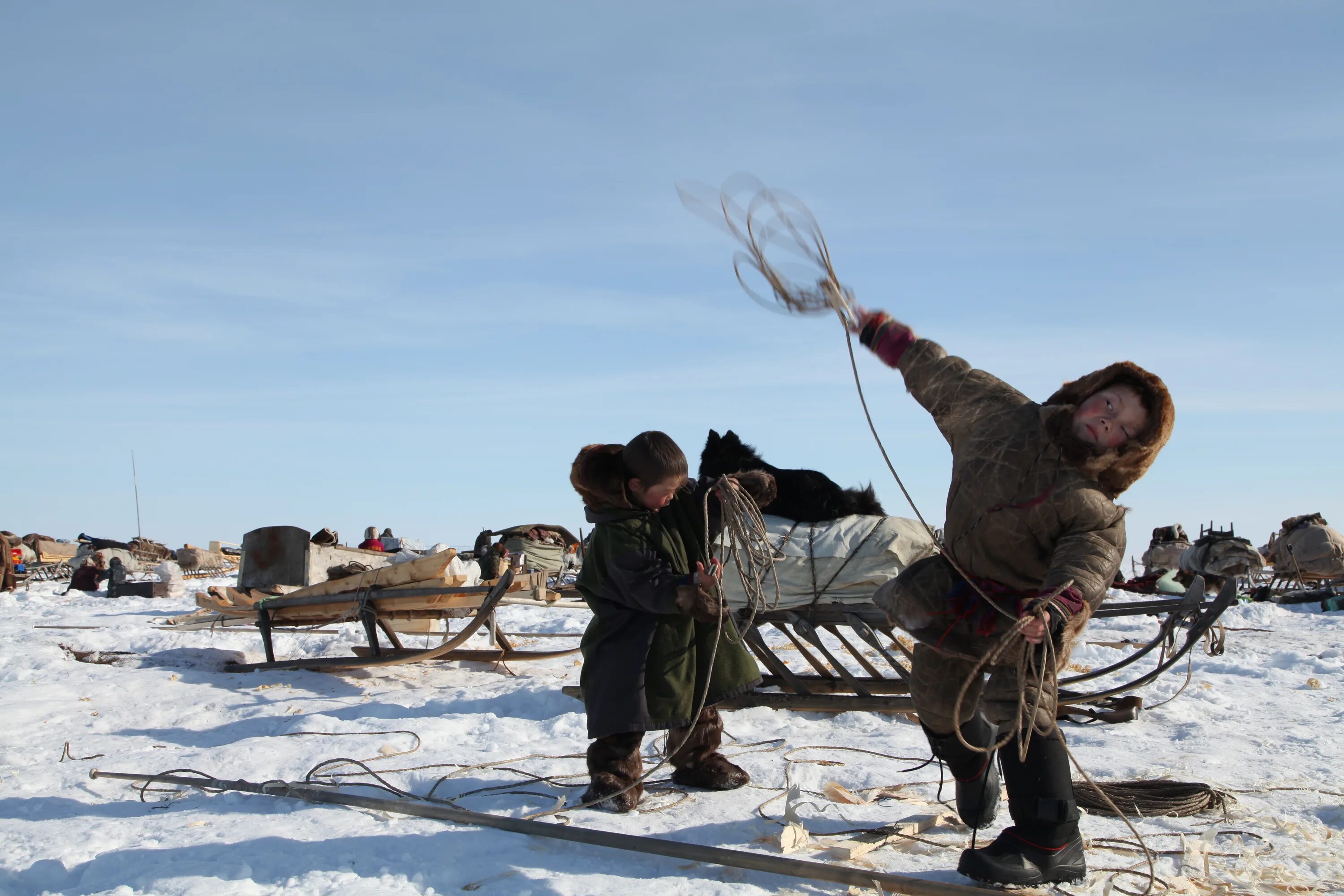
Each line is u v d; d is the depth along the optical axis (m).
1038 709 3.22
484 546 17.03
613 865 3.52
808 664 8.61
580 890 3.23
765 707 6.39
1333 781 4.68
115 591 20.48
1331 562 16.45
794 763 5.01
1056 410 3.05
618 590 4.24
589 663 4.33
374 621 8.43
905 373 3.47
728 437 6.11
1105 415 2.93
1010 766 3.30
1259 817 4.08
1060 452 3.03
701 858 3.43
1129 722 6.14
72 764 5.47
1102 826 3.96
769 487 4.43
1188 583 15.59
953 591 3.24
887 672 8.15
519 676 8.44
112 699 7.55
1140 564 19.64
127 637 11.49
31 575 27.70
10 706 7.25
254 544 11.16
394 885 3.32
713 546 4.53
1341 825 3.99
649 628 4.27
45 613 16.48
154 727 6.70
